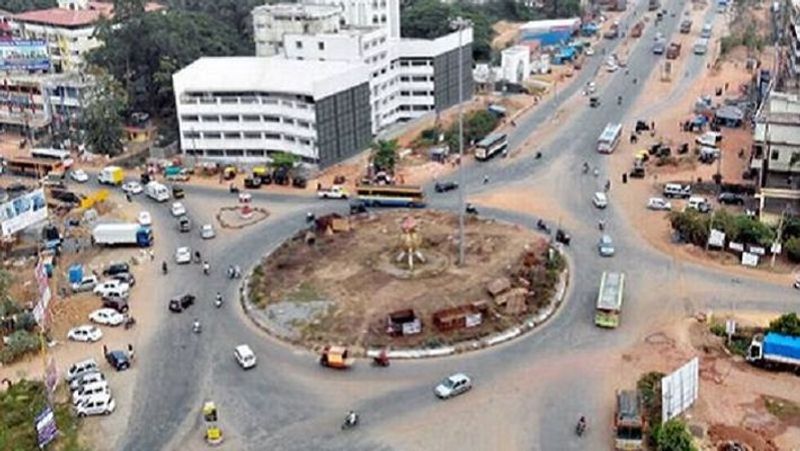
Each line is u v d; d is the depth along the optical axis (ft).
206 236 448.65
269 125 556.92
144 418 295.69
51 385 301.63
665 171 518.78
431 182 517.55
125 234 438.40
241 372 321.93
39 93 648.79
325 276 391.45
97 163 582.76
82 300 383.65
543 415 288.30
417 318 343.46
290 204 492.54
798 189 438.40
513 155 561.84
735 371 310.45
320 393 306.14
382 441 277.64
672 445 256.73
